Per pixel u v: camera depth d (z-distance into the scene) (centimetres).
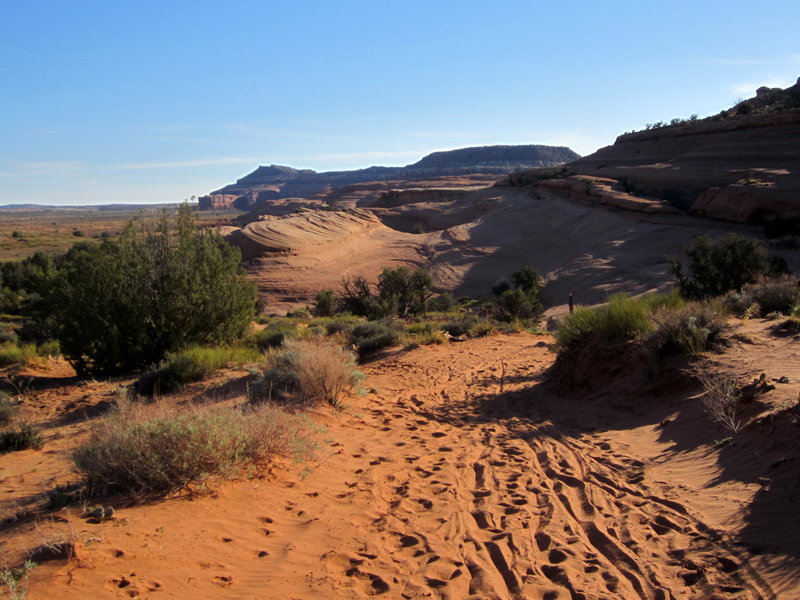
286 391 932
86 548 366
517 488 563
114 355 1555
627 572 379
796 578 336
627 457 634
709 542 404
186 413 579
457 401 1030
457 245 8994
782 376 639
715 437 598
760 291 1216
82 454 527
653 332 901
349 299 4000
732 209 6962
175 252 1647
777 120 8594
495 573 390
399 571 391
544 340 1764
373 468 633
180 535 415
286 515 484
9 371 1688
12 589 304
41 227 19712
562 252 7944
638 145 11256
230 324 1698
